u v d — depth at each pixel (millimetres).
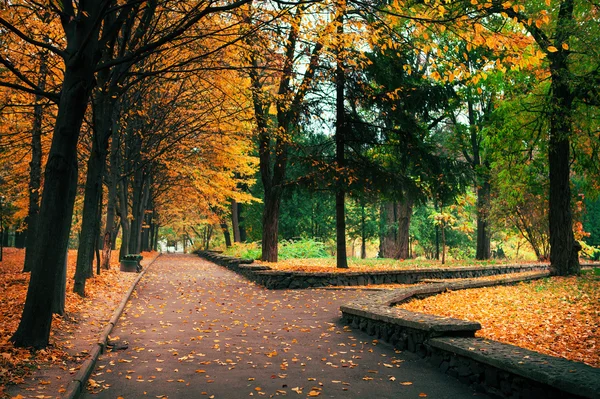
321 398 5258
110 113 13578
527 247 33969
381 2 8383
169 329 9125
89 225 12883
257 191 44875
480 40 6828
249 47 10930
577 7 15383
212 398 5242
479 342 6172
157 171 30016
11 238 59625
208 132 19453
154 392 5434
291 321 10102
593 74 15133
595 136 17078
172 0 10812
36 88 7570
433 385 5758
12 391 4875
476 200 31312
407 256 31922
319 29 9406
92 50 7207
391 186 19969
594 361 6281
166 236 77375
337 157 19656
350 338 8438
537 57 6738
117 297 12727
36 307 6770
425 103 20781
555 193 17344
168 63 14180
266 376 6113
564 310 9680
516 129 17938
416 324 7012
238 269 22219
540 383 4715
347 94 19016
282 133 17188
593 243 41500
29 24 11008
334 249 55875
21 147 17141
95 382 5691
